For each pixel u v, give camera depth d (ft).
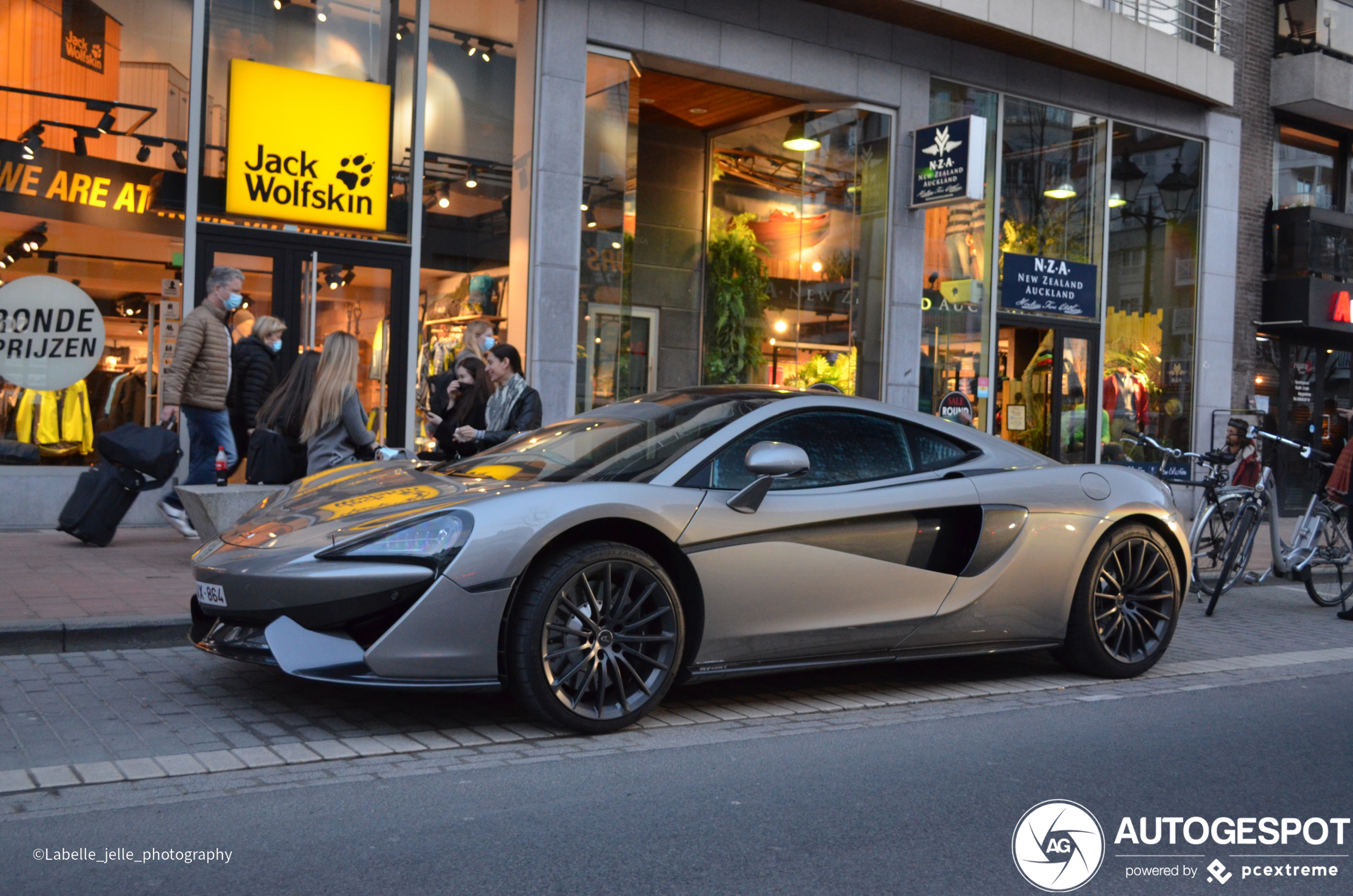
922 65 41.88
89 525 25.68
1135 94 48.26
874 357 41.65
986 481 17.39
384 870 9.64
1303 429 55.36
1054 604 17.93
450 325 34.24
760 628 15.10
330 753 13.00
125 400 30.55
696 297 43.50
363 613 13.17
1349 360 57.47
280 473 22.76
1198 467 50.06
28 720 13.88
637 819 11.16
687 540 14.47
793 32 38.83
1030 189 45.60
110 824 10.60
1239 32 52.06
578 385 35.50
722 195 43.39
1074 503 18.17
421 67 33.60
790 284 42.39
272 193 31.71
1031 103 45.37
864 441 16.87
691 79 38.60
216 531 21.38
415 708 14.99
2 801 11.12
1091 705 16.93
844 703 16.55
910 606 16.37
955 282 43.39
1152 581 19.24
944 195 39.70
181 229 31.01
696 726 14.90
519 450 16.92
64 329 29.86
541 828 10.80
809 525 15.43
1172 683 18.83
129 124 30.48
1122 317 48.70
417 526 13.48
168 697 15.11
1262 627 25.71
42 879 9.27
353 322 32.78
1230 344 52.01
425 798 11.57
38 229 29.58
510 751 13.34
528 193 34.68
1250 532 28.09
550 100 34.40
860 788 12.45
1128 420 49.06
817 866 10.10
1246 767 13.88
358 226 32.81
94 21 30.09
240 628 14.15
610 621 14.20
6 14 29.32
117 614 18.38
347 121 32.63
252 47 31.45
